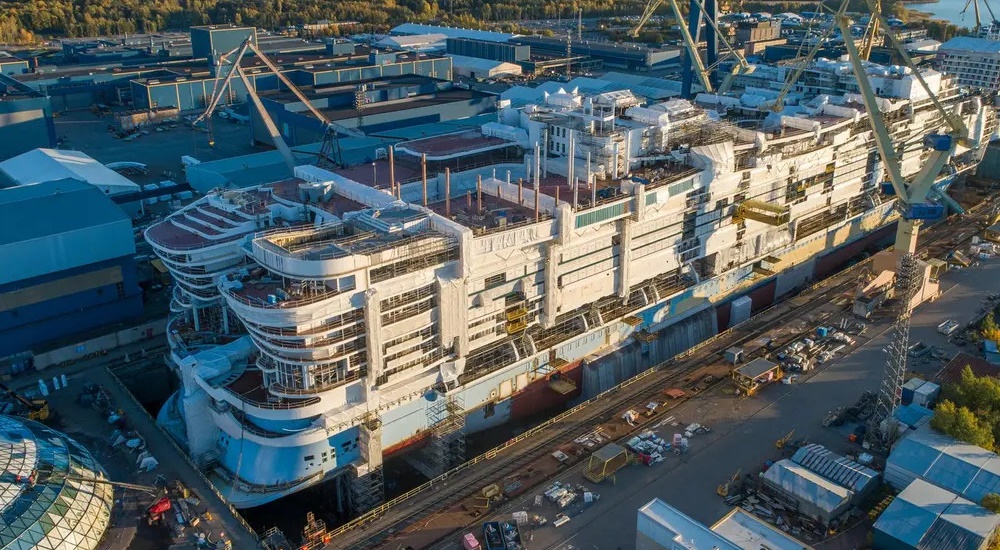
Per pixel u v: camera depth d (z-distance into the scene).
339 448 112.19
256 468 110.06
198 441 114.12
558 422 122.62
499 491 107.19
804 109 184.38
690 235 148.00
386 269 106.62
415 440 119.69
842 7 161.00
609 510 103.06
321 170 141.62
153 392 140.38
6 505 90.19
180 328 130.88
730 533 92.44
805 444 114.31
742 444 115.56
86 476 100.44
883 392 118.56
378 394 111.25
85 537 94.00
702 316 157.38
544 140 149.88
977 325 148.25
